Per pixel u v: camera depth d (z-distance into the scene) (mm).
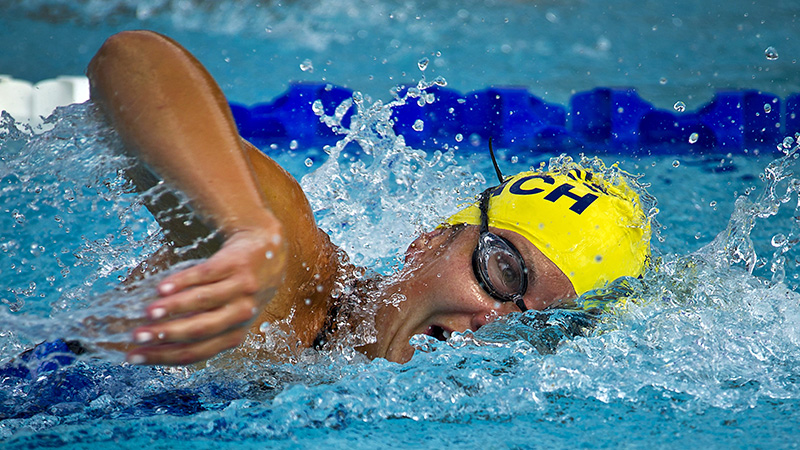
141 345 2867
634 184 6914
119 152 3850
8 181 10617
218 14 24344
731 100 15703
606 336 5266
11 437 3775
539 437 3980
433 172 8914
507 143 14773
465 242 5535
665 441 3924
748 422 4176
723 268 6430
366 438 3941
